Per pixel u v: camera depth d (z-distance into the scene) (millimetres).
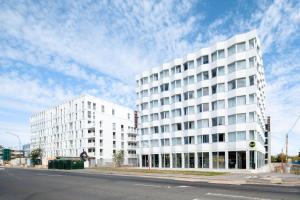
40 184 20922
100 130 87875
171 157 58156
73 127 91500
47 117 107500
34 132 116875
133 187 17812
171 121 59125
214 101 50125
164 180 24141
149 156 63562
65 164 58062
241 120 45094
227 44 48844
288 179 24047
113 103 95812
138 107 68812
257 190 15836
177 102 58000
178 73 58625
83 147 86250
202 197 13008
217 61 49844
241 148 44406
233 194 14016
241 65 46281
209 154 49750
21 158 107312
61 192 15781
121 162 85000
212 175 30094
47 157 95125
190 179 25609
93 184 20391
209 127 50594
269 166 53406
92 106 88875
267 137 73125
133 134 100438
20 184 21062
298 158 83125
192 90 55000
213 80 50688
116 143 92625
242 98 45469
